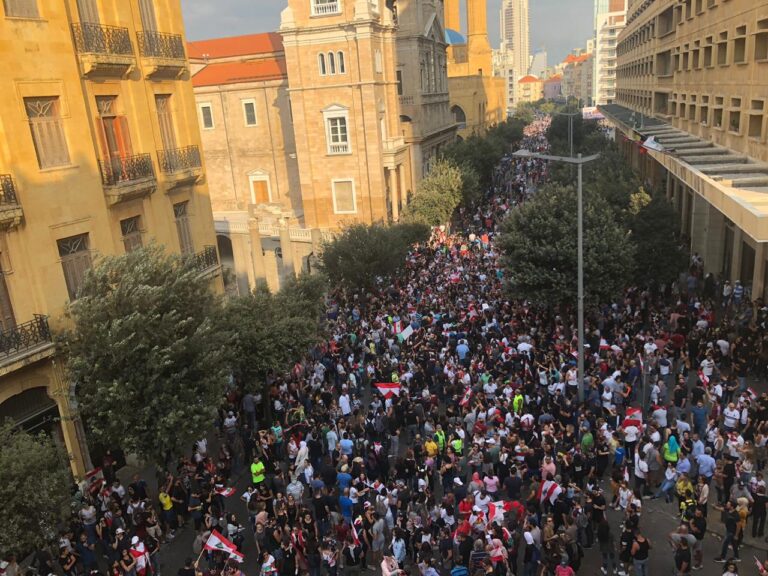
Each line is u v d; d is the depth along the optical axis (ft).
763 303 96.94
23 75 63.16
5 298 62.39
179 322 59.88
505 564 48.62
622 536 49.85
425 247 150.92
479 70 399.03
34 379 64.34
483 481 59.11
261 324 75.36
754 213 62.54
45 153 66.28
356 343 96.68
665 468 64.95
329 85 180.04
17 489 47.19
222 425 77.41
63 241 68.64
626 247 92.94
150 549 55.57
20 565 55.16
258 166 219.41
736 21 102.68
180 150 87.10
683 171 100.12
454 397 75.41
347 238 123.95
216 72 220.64
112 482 65.87
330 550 52.29
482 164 223.92
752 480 54.49
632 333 90.38
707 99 124.67
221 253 205.05
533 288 94.53
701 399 67.72
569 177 160.15
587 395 73.36
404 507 56.24
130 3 78.48
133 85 78.54
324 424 71.46
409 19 222.28
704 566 52.21
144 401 58.18
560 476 59.06
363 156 183.21
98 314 57.26
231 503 67.31
